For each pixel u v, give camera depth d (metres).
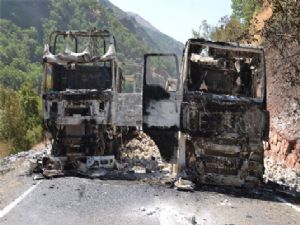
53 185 8.98
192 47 10.78
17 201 7.56
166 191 8.80
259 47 10.34
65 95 11.52
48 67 12.05
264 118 10.02
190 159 9.98
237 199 8.61
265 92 10.12
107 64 12.78
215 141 9.95
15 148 31.78
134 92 13.52
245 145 9.97
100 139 11.89
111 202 7.64
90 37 12.53
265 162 14.72
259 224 6.68
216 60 10.88
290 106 15.33
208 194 8.87
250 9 27.34
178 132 10.41
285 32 10.59
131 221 6.47
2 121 33.03
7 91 35.38
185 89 10.05
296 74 12.41
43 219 6.46
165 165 13.29
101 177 10.41
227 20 27.92
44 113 11.62
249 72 11.10
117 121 12.29
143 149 16.50
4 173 11.31
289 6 9.77
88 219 6.54
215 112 9.99
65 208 7.13
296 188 10.55
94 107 11.54
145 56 10.78
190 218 6.57
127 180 10.09
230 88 11.07
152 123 10.55
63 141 11.76
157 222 6.43
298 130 13.54
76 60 11.84
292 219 7.15
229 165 9.96
